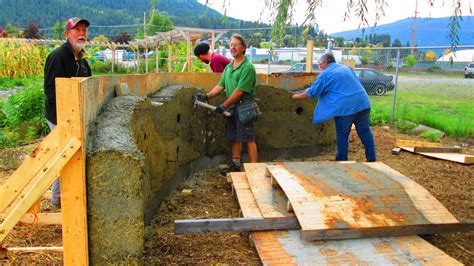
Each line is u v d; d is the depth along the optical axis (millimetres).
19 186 3125
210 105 6078
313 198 3893
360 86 6039
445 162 6980
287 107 6898
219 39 15266
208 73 6641
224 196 5125
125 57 43469
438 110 11344
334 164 4859
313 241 3621
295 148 7121
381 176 4453
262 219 3785
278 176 4371
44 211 4336
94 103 3344
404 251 3531
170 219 4375
